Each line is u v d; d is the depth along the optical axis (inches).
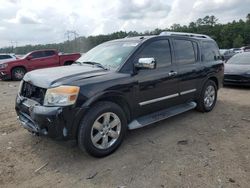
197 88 236.4
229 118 236.7
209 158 157.5
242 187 128.5
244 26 3627.0
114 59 184.2
